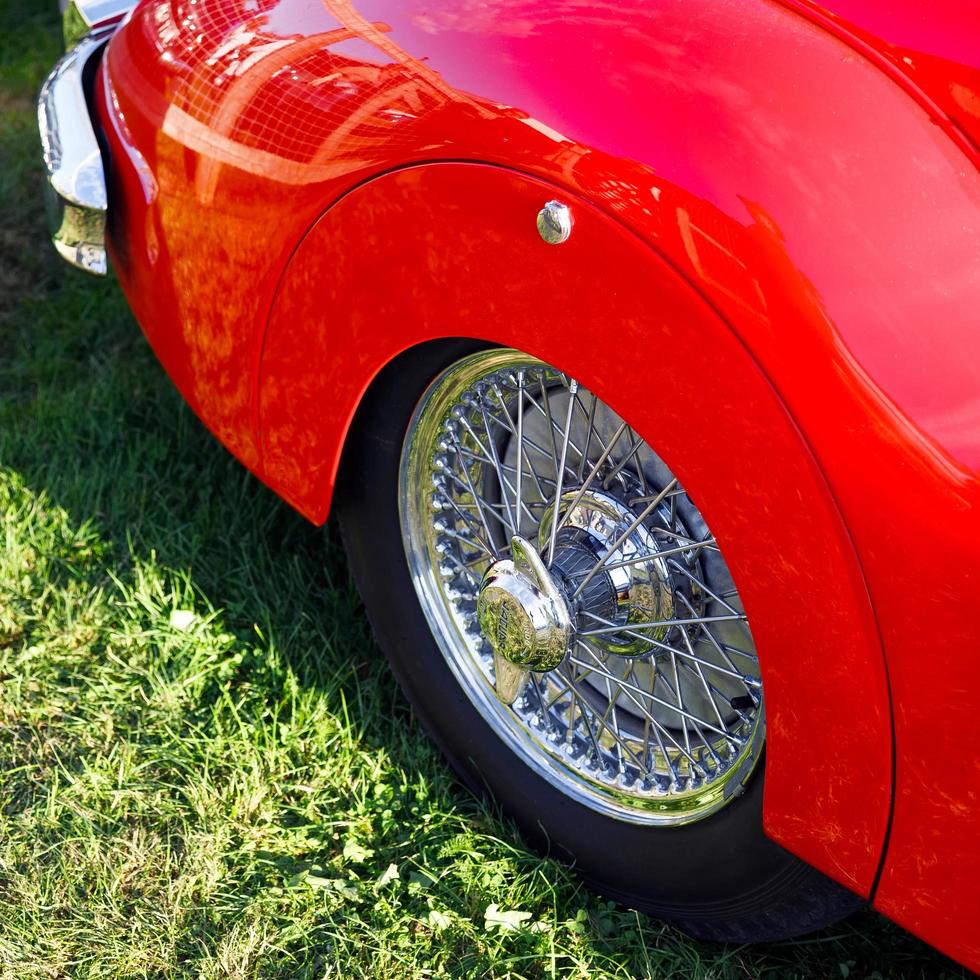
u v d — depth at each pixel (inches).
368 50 62.2
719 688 66.5
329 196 62.5
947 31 49.7
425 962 70.6
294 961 70.5
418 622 77.5
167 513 103.3
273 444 74.7
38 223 145.2
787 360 47.7
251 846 76.7
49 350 124.3
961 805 48.4
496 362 64.2
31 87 175.5
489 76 55.9
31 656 90.0
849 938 72.4
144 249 79.4
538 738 73.7
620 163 50.9
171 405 116.5
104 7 92.1
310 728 85.0
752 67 51.3
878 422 46.3
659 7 54.7
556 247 53.2
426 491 73.6
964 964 51.3
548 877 74.4
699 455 51.7
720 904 66.7
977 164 48.4
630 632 67.2
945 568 45.8
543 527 69.1
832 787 52.9
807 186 48.4
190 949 71.1
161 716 85.6
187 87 72.4
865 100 49.8
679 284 49.7
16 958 69.5
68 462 109.0
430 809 79.3
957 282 46.6
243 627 94.3
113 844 76.5
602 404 64.6
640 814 68.7
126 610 94.7
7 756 82.7
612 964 70.3
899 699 48.7
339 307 65.2
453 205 56.7
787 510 49.4
